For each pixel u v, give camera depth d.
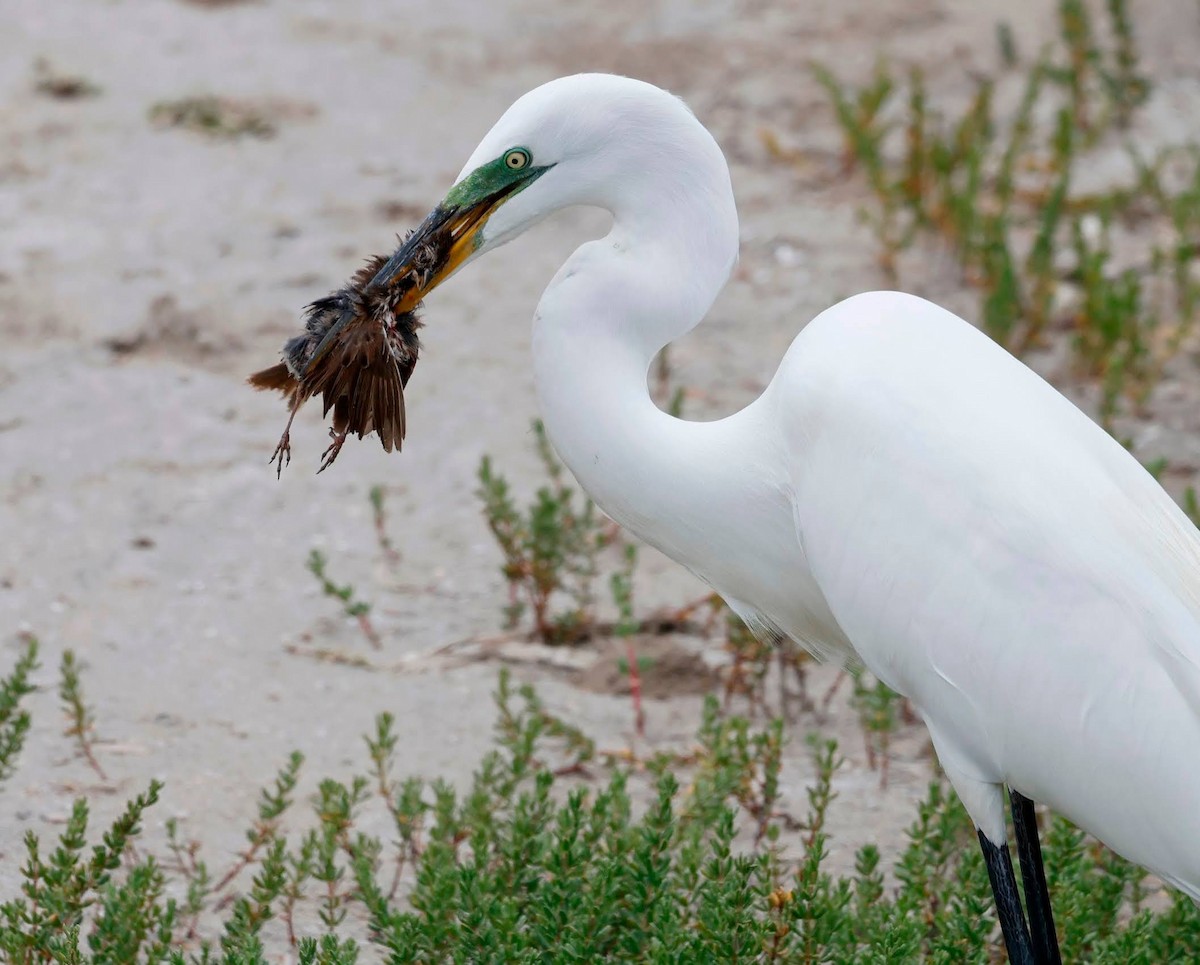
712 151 6.46
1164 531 6.23
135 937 6.45
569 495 10.40
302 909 7.50
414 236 6.51
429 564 10.98
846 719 9.57
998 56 19.61
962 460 5.96
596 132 6.42
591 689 9.73
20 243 14.70
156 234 15.03
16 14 20.17
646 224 6.51
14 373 12.84
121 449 12.00
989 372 6.23
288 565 10.86
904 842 8.31
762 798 8.59
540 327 6.58
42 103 17.69
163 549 10.91
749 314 14.40
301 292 14.12
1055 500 5.92
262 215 15.50
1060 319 14.34
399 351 6.30
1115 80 17.89
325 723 9.16
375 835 8.18
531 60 19.62
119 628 9.98
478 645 10.07
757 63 19.41
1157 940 6.81
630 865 6.54
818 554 6.25
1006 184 15.08
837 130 17.89
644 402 6.60
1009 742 5.97
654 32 20.33
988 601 5.89
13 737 7.78
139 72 18.64
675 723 9.39
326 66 19.12
